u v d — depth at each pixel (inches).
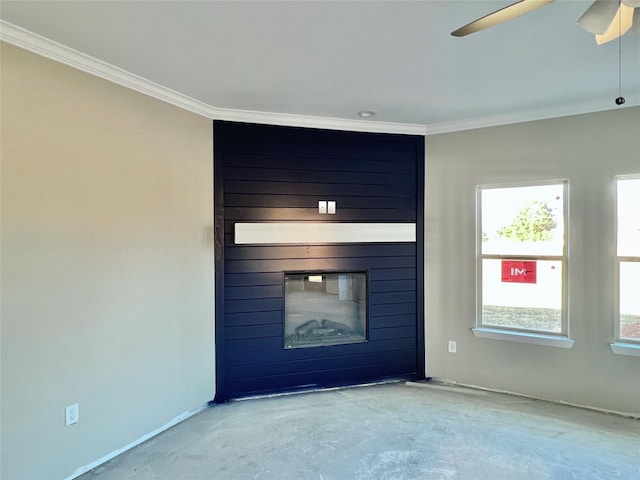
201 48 87.4
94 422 95.0
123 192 102.3
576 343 126.5
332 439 105.4
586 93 115.7
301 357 141.3
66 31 79.7
